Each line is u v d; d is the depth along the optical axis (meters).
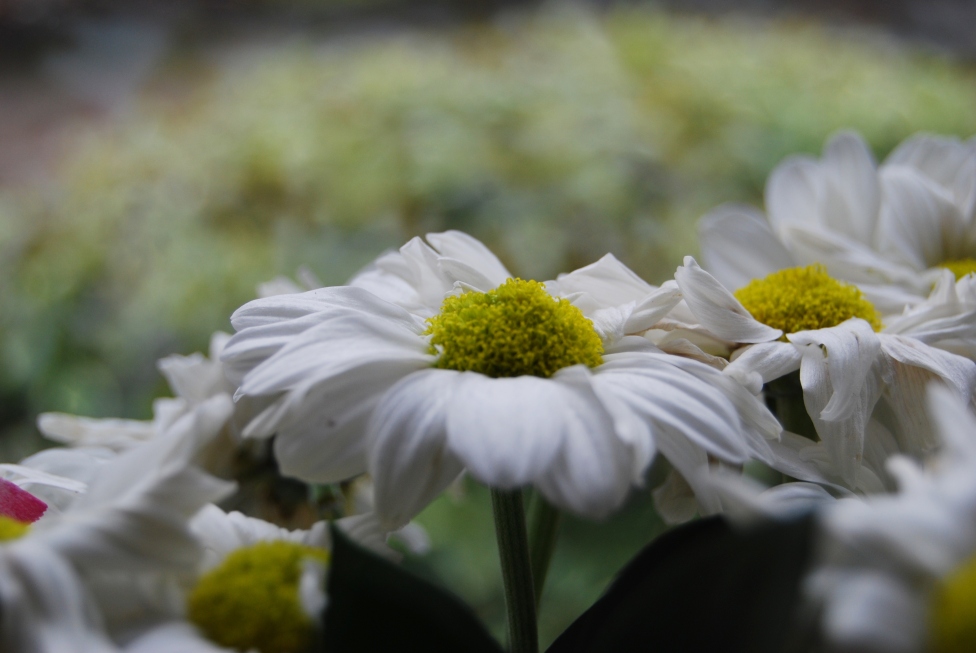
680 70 0.63
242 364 0.24
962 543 0.20
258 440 0.26
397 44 0.88
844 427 0.25
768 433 0.24
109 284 0.54
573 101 0.57
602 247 0.49
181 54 1.20
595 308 0.26
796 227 0.29
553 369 0.24
